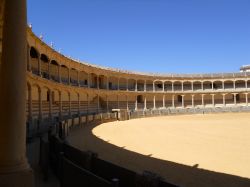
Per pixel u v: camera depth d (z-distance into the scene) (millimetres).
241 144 20062
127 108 69812
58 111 43625
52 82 39219
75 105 53656
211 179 10969
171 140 22406
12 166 7125
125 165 13352
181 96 81688
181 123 40562
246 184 10328
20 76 7387
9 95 7203
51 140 13477
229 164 13633
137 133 27672
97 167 9320
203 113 72812
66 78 53188
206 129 31141
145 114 62969
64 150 11438
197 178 11102
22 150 7402
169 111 71375
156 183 7273
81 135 25578
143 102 76000
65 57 46062
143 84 78500
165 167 12977
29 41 32031
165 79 78125
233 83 82062
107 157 15289
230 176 11406
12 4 7402
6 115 7176
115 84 72062
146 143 20766
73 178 8508
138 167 12969
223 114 67188
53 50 40594
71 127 32250
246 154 16188
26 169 7332
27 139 20859
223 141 21641
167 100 79438
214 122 41688
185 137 24312
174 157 15375
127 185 8070
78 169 8172
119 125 38031
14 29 7371
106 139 23000
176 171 12234
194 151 17281
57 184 10172
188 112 72875
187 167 12992
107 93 63625
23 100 7445
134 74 71688
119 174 8375
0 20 10172
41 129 25344
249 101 80938
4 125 7168
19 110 7316
